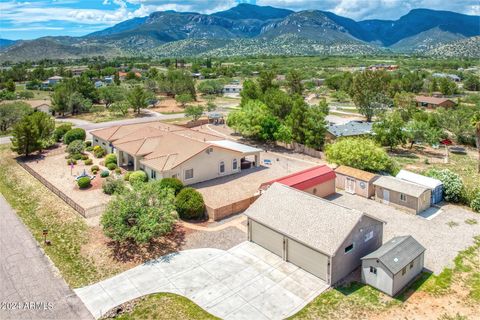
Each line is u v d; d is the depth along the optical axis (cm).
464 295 2172
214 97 11706
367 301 2123
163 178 3694
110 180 3797
